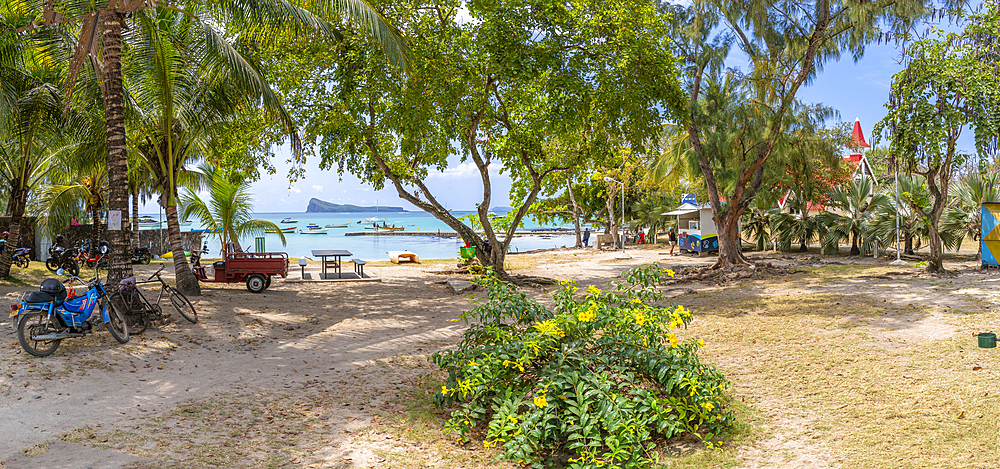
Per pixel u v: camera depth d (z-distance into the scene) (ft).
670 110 53.21
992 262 48.93
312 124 52.21
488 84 50.85
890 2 47.83
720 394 18.56
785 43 53.01
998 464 14.38
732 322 33.09
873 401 19.39
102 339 27.12
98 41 33.19
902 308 33.91
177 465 14.85
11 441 15.97
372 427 18.54
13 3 36.17
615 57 50.70
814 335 28.81
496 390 18.42
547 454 16.92
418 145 54.85
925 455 15.14
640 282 21.81
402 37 44.16
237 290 47.50
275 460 15.62
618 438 15.42
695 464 15.55
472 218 68.74
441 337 32.07
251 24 36.22
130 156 48.67
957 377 21.07
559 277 61.98
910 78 47.62
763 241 91.04
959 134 46.80
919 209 49.47
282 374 24.27
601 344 19.44
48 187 66.39
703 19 54.24
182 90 42.78
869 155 109.81
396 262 82.79
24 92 42.96
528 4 49.19
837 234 74.23
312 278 59.11
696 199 115.75
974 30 47.14
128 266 31.40
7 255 48.73
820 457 15.55
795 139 61.16
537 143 59.16
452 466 15.81
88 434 16.70
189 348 27.50
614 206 129.08
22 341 23.75
